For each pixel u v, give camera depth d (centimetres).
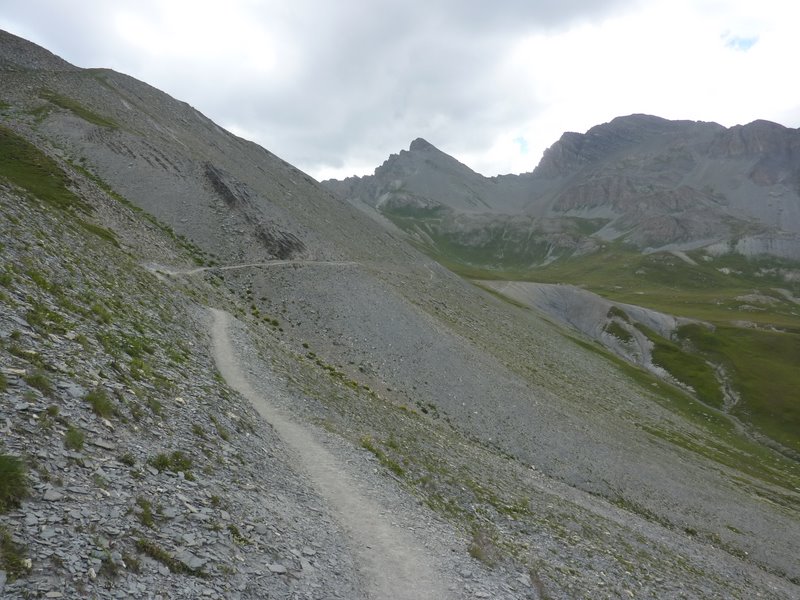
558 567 2481
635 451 6562
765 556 5069
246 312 5862
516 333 11494
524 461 5303
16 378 1345
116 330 2375
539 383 7912
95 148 8056
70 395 1452
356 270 9044
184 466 1545
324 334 6328
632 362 15612
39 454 1137
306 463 2364
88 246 3709
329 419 3203
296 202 12281
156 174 8250
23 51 11931
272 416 2778
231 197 8800
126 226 6016
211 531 1301
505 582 1920
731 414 12006
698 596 3089
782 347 16075
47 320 1867
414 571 1719
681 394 12425
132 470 1336
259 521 1520
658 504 5438
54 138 7900
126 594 941
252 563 1285
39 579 848
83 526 1028
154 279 4375
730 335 17375
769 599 3847
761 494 6850
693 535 5094
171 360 2547
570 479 5269
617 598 2409
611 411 8544
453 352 7100
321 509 1939
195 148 11356
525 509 3344
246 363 3478
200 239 7419
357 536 1848
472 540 2258
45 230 3244
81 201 5669
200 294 5169
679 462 6912
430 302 10075
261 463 2014
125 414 1584
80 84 11331
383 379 5797
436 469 3234
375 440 3161
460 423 5522
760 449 9881
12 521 930
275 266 7600
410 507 2302
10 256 2278
